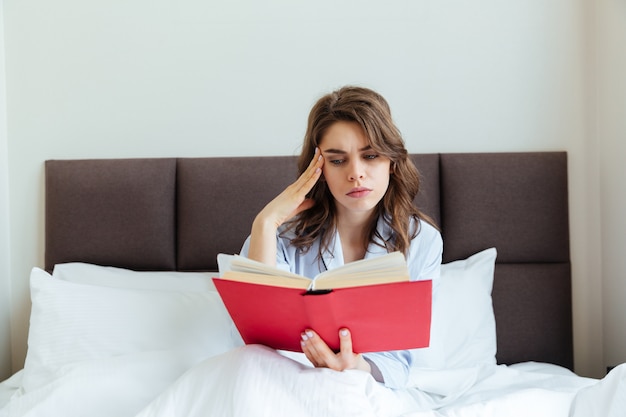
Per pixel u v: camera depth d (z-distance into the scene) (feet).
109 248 6.49
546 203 6.44
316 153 4.44
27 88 6.73
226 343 5.22
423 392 4.88
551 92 6.67
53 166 6.56
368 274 3.60
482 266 6.21
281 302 3.57
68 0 6.72
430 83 6.70
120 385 4.34
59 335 5.22
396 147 4.39
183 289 5.99
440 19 6.68
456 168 6.48
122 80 6.75
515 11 6.66
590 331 6.70
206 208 6.47
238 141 6.76
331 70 6.70
